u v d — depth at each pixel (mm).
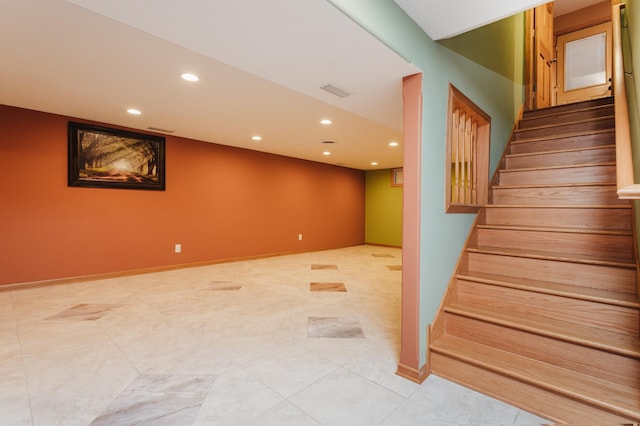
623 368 1386
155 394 1604
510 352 1702
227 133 4527
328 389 1652
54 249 3744
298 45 1471
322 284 3969
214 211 5270
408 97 1788
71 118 3797
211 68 2441
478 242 2465
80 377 1759
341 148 5527
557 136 2982
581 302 1646
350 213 7992
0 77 2631
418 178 1737
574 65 5707
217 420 1410
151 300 3225
